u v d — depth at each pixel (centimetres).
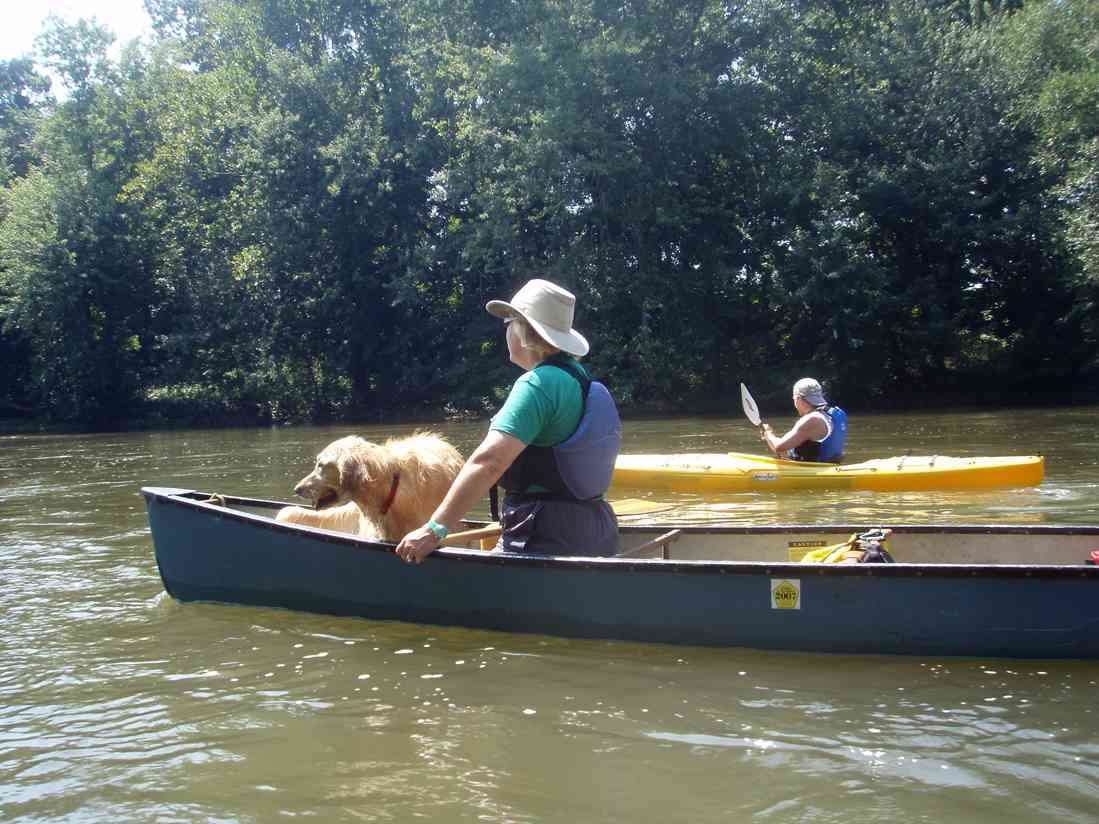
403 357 2898
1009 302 2648
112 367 3056
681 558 511
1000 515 691
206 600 496
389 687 363
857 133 2569
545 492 416
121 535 713
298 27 2922
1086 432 1396
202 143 2978
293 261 2814
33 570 589
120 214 2939
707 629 398
